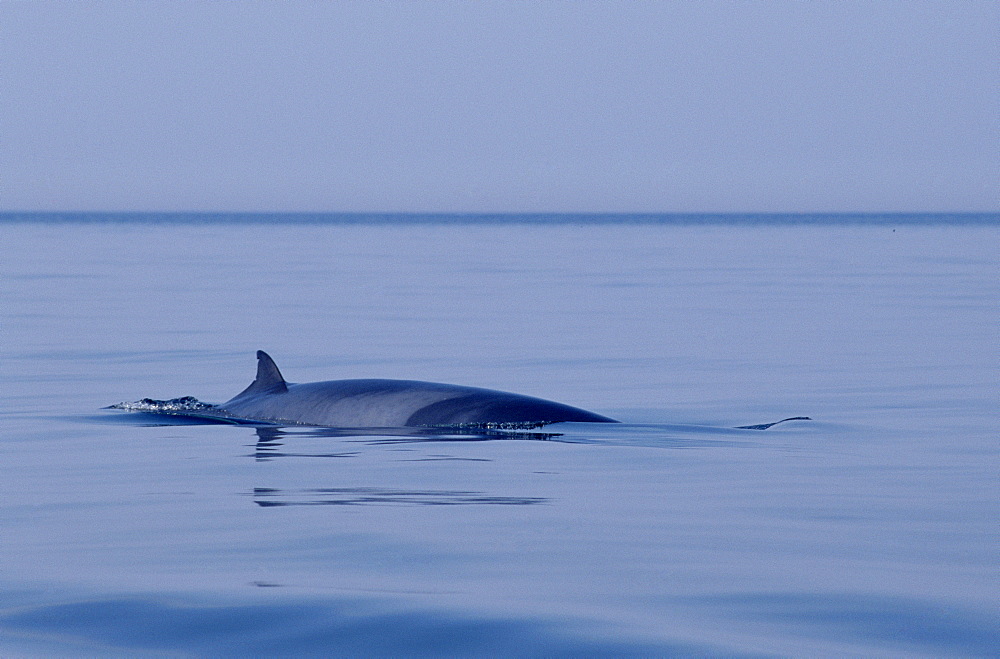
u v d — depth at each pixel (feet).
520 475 161.17
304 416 212.84
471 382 271.90
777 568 112.88
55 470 166.50
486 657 88.53
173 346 344.08
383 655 89.25
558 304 488.02
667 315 440.86
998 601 101.96
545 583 107.55
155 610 99.45
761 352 333.42
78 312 447.83
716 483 156.46
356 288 580.71
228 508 140.05
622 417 224.74
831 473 164.45
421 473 162.40
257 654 89.66
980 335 378.12
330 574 110.52
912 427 210.38
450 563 114.42
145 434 199.31
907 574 110.93
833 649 89.71
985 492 151.02
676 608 99.96
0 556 118.21
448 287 590.14
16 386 265.75
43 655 89.40
